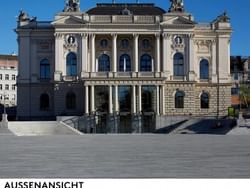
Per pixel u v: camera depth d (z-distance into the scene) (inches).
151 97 4667.8
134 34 4859.7
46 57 5000.0
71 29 4840.1
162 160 1625.2
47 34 4995.1
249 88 6791.3
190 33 4869.6
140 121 4598.9
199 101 4982.8
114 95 4626.0
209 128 4207.7
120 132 4601.4
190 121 4333.2
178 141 2780.5
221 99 5004.9
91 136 3629.4
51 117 4909.0
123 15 4872.0
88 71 4820.4
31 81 4972.9
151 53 4953.3
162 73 4648.1
